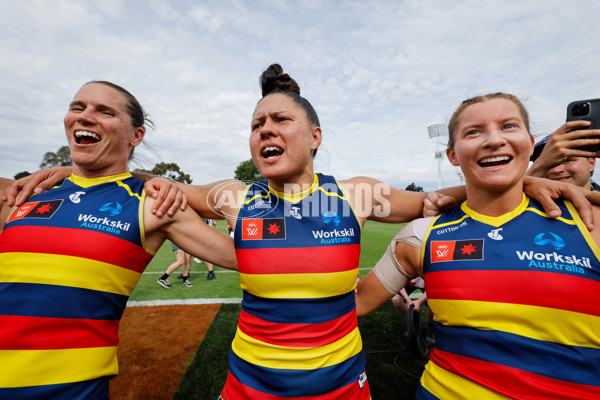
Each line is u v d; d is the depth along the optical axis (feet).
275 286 3.86
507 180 3.33
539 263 3.12
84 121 4.13
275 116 4.01
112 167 4.57
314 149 4.69
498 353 3.02
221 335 10.57
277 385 3.69
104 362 3.67
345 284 3.99
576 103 3.83
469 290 3.31
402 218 4.81
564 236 3.21
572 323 2.89
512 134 3.33
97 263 3.67
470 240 3.57
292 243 3.94
